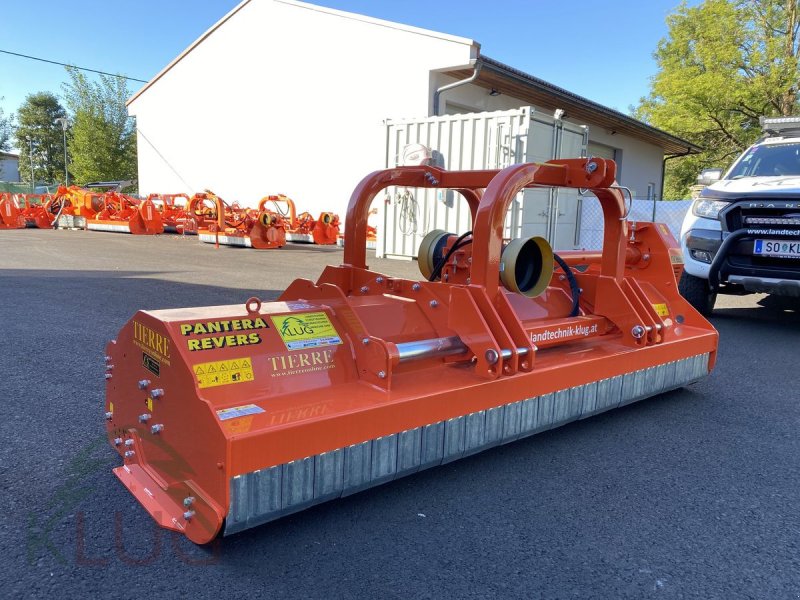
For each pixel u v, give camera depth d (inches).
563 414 118.7
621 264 141.6
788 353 210.5
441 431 98.3
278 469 79.9
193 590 75.3
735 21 1040.2
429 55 589.3
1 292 287.9
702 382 173.2
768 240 219.5
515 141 406.6
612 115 747.4
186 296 285.3
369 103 654.5
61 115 2549.2
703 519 97.4
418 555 84.4
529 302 138.1
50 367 167.5
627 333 137.8
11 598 72.8
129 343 99.7
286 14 737.0
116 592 74.5
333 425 84.7
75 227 816.9
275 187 782.5
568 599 76.0
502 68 577.6
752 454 124.0
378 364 98.2
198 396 80.4
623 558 85.7
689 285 263.9
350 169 686.5
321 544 86.4
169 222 725.9
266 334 95.1
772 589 79.7
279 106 762.8
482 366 107.0
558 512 97.9
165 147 951.6
